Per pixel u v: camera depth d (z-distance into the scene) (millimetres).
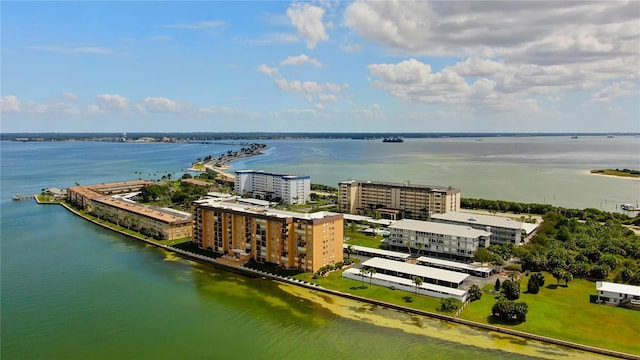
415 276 185500
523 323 147250
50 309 165000
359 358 129625
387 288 181125
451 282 178375
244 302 171375
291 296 177250
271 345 138000
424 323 151375
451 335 142375
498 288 176625
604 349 130625
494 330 144875
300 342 139500
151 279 197625
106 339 142375
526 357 128750
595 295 170750
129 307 166875
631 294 159250
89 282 193500
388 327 148750
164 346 137875
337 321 153875
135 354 133125
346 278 193625
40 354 133125
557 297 169125
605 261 199000
